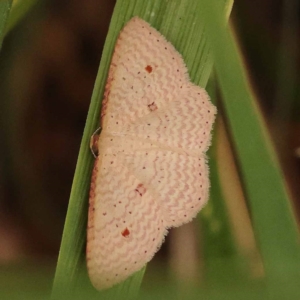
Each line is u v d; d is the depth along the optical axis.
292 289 0.11
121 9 0.12
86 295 0.12
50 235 0.14
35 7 0.14
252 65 0.14
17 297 0.12
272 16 0.14
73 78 0.14
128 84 0.12
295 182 0.14
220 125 0.13
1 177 0.14
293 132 0.14
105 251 0.12
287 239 0.11
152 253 0.12
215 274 0.13
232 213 0.13
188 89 0.12
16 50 0.14
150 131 0.12
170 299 0.11
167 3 0.12
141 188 0.12
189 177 0.12
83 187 0.12
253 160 0.11
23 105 0.14
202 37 0.12
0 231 0.14
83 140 0.12
